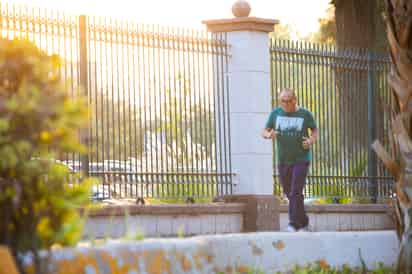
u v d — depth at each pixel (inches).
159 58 1578.5
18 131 495.8
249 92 1690.5
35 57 518.9
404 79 1118.4
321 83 1823.3
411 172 1119.0
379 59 1907.0
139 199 1536.7
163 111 1579.7
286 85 1769.2
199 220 1587.1
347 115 1861.5
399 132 1125.1
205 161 1638.8
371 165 1888.5
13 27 1402.6
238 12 1713.8
